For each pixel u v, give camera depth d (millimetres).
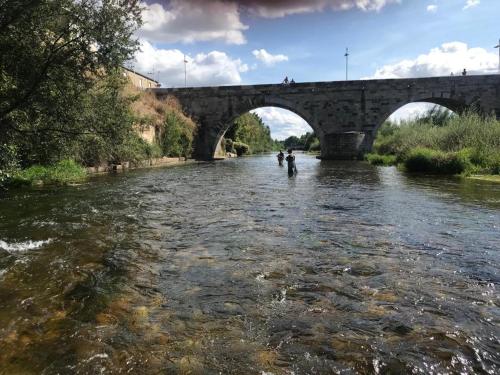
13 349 3902
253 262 6664
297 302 5055
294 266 6445
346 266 6438
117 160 28312
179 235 8523
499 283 5691
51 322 4473
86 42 12953
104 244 7723
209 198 14188
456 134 28422
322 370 3619
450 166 23406
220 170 29328
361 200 13523
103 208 11789
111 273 6086
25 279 5762
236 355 3854
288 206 12352
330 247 7562
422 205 12344
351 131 46375
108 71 13805
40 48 12516
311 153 93500
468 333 4266
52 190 15711
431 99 46812
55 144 14109
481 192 15250
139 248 7480
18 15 11367
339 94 46406
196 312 4766
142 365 3678
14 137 13047
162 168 30672
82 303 4984
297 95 47438
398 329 4348
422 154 25219
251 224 9656
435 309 4840
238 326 4426
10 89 12078
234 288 5520
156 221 9992
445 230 8953
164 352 3895
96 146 15289
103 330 4312
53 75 12820
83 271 6145
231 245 7719
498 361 3756
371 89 45719
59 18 12500
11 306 4855
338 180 20859
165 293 5336
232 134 81875
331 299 5141
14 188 15969
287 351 3922
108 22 12852
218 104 49750
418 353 3879
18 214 10602
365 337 4184
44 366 3639
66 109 13344
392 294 5297
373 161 36562
